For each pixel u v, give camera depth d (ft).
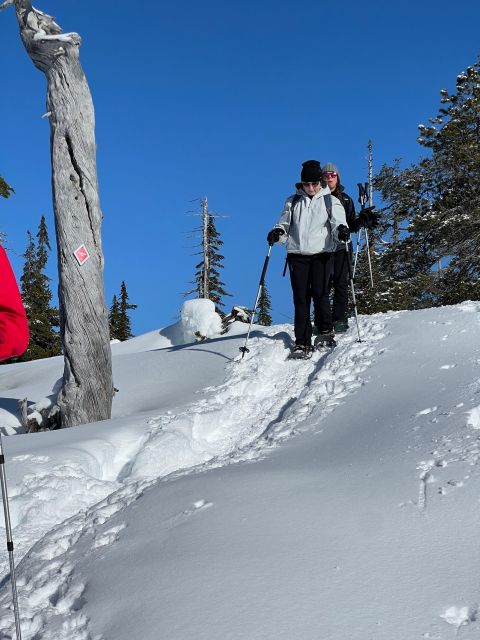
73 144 22.95
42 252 104.83
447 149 66.28
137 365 28.91
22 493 13.87
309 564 7.88
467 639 6.23
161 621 7.07
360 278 65.92
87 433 18.42
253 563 8.05
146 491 12.10
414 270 68.13
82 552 9.93
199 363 26.58
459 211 65.00
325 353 23.68
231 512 9.84
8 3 22.53
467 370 16.89
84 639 7.29
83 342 22.75
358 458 12.09
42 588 9.02
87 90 23.34
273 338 27.27
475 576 7.24
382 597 7.04
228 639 6.53
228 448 17.84
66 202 22.98
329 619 6.71
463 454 10.82
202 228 105.81
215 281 106.83
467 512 8.69
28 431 22.99
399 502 9.37
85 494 14.29
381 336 22.77
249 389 21.94
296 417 17.21
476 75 66.54
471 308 24.59
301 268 23.62
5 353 7.22
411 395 16.03
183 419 18.54
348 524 8.91
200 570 8.07
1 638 7.86
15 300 7.17
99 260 23.41
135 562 8.82
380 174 70.69
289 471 11.73
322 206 23.12
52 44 22.33
